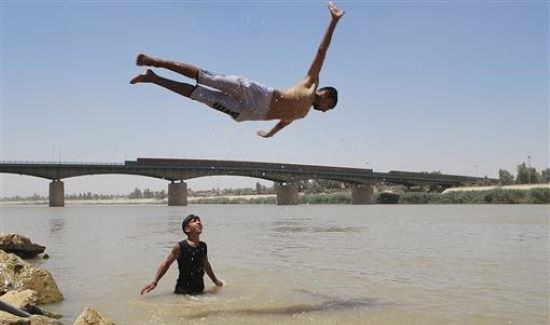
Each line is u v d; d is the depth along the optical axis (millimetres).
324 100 8617
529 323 7410
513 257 15289
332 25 8047
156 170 119188
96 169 114688
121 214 72812
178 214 70875
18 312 6699
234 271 13008
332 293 9930
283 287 10641
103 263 14844
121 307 8828
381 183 144250
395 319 7754
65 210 106500
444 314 8016
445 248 18328
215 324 7555
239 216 58781
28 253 16109
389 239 22969
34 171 112250
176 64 7641
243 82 7875
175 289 10188
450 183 147875
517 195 104688
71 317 8148
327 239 23484
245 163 116688
